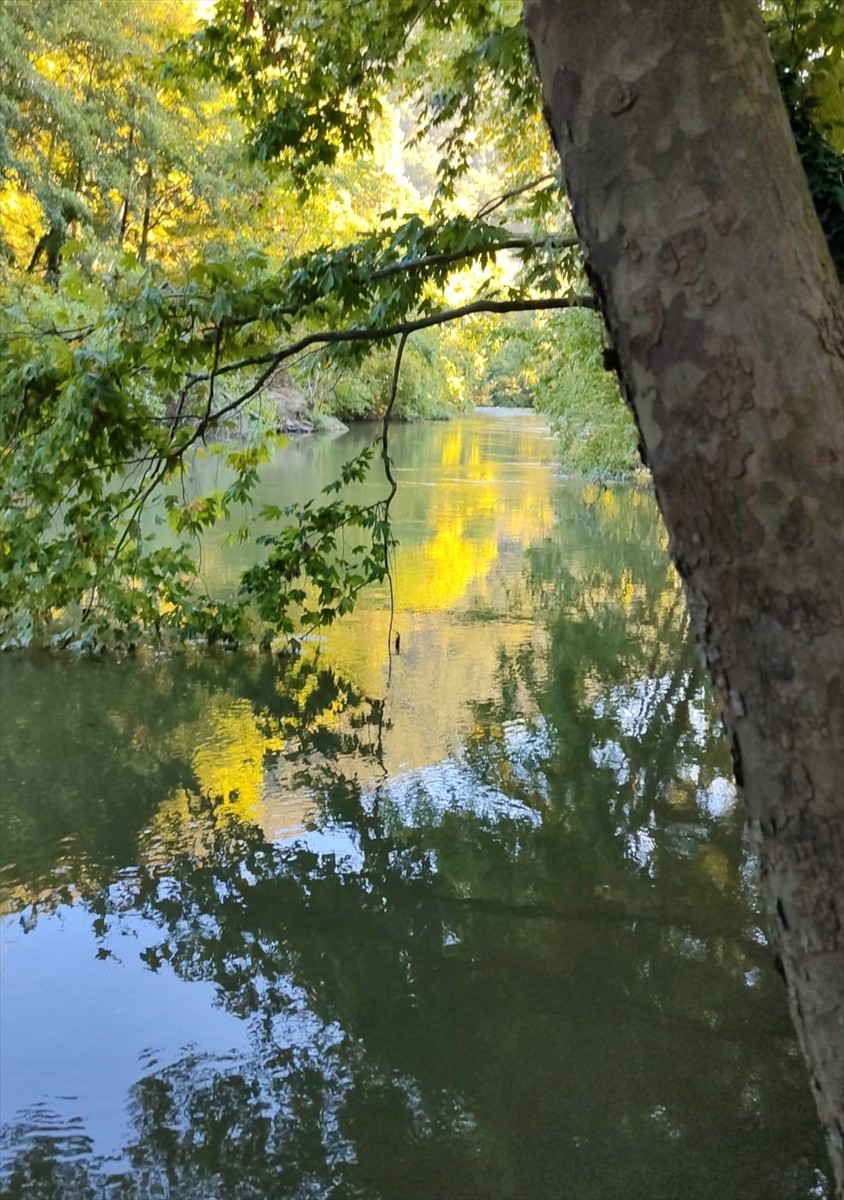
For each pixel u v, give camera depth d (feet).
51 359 14.32
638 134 3.72
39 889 14.47
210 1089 10.37
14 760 19.10
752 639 3.69
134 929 13.50
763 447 3.56
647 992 12.11
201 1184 9.05
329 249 16.65
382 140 34.47
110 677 24.03
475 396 174.70
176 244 68.90
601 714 22.08
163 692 23.15
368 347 17.81
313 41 18.43
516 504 52.21
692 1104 10.17
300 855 15.66
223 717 21.63
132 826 16.49
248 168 20.63
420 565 36.96
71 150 58.39
